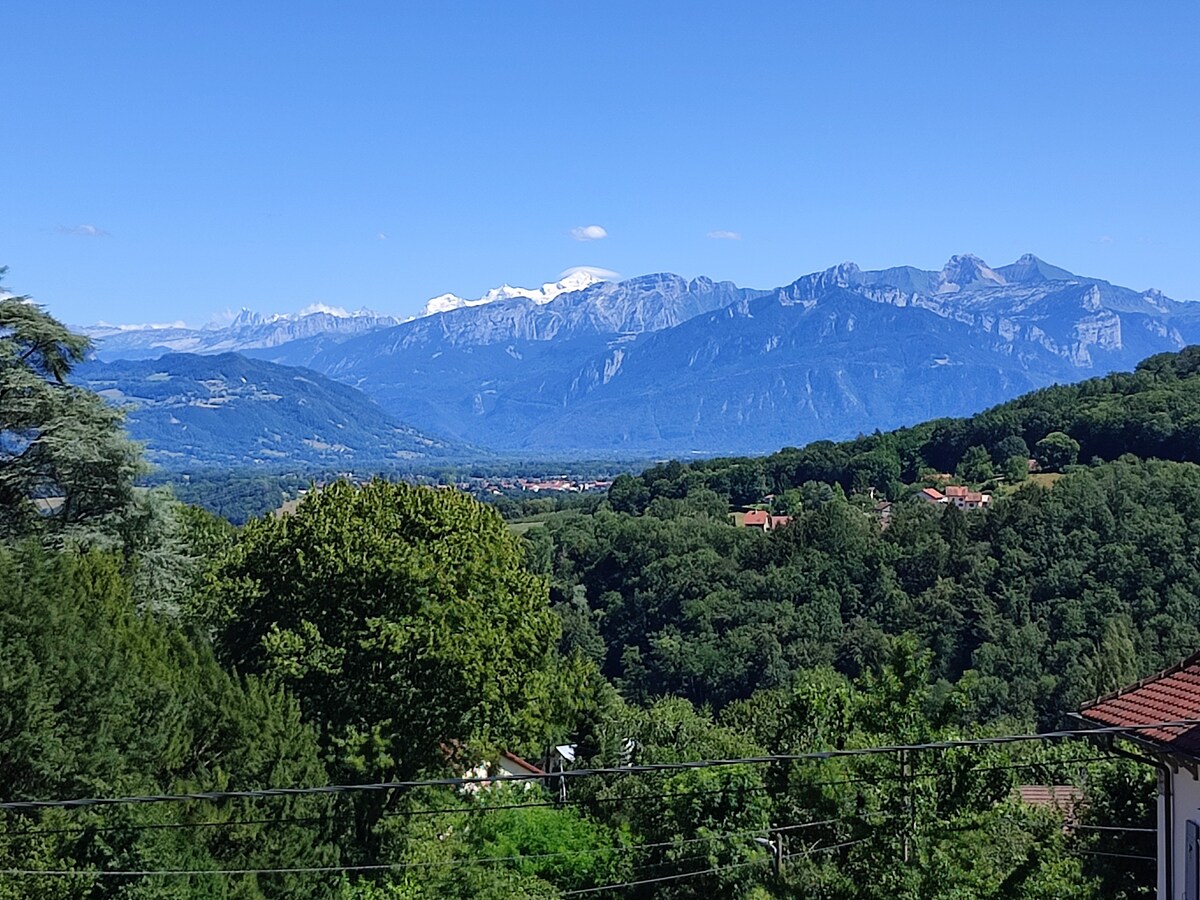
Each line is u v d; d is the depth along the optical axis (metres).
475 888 25.52
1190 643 58.25
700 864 27.78
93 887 18.06
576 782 37.59
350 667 26.41
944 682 63.28
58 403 27.91
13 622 18.72
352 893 23.23
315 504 29.30
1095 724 14.94
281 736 21.53
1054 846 20.80
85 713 18.55
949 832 20.22
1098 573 69.69
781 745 26.47
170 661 22.52
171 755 19.95
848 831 22.89
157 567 28.47
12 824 17.28
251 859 20.09
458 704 26.28
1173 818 14.02
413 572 26.25
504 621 27.69
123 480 28.56
